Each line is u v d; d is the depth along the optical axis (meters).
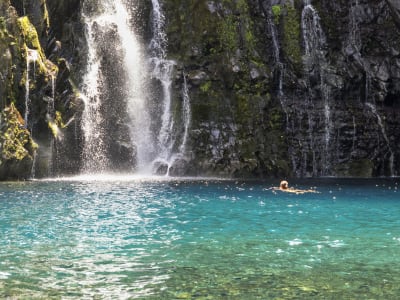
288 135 26.62
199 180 22.23
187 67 26.59
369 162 27.22
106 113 24.83
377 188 19.08
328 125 27.47
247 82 26.52
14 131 19.84
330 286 5.85
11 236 8.86
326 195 16.27
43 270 6.57
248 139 25.50
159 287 5.82
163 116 26.00
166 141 25.66
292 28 28.53
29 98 21.16
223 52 26.75
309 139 27.02
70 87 23.52
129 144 24.94
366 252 7.69
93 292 5.63
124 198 14.55
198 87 26.16
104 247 8.00
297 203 14.00
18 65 20.75
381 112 28.66
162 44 27.06
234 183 20.64
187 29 27.11
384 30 29.73
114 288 5.78
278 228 9.88
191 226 10.05
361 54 29.36
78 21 25.30
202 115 25.73
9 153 19.39
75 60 24.69
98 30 25.56
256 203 13.84
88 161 23.67
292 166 26.19
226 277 6.23
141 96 26.02
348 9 29.86
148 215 11.46
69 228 9.70
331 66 28.53
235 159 24.88
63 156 22.52
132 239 8.66
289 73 27.86
